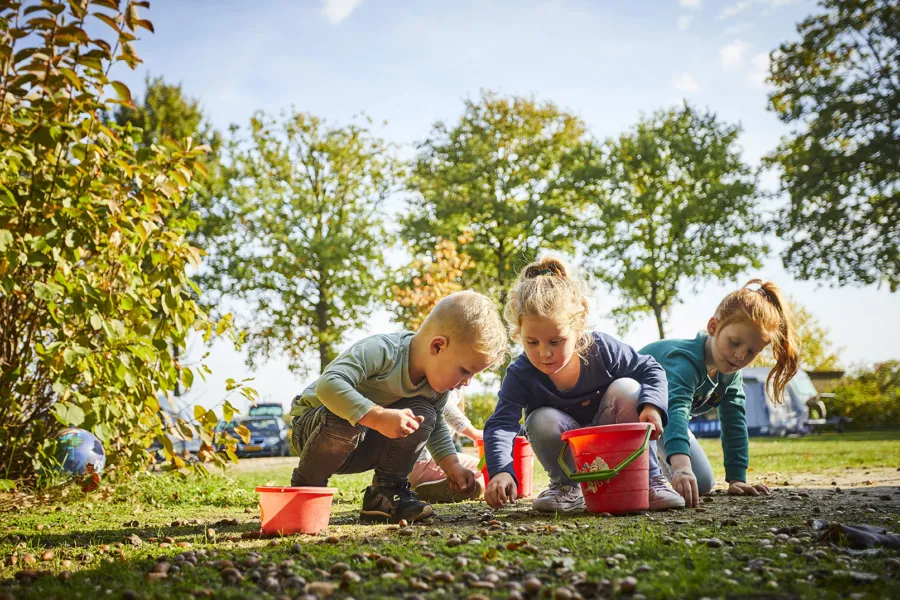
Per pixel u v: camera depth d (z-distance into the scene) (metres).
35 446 5.35
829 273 23.09
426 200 25.38
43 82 3.78
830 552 2.01
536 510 3.38
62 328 4.36
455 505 4.05
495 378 20.53
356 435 3.06
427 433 3.23
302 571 1.92
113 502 4.53
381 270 23.48
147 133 31.03
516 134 25.64
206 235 23.36
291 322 23.02
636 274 24.56
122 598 1.67
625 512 3.02
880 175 22.25
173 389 4.54
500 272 24.31
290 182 23.59
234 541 2.64
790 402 24.44
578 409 3.59
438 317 3.08
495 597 1.58
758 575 1.73
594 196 25.86
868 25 23.12
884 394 28.20
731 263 24.59
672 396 3.78
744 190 24.61
